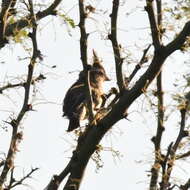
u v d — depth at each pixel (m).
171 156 10.38
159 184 10.05
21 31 11.52
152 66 9.93
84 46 10.39
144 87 9.95
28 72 11.43
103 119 10.10
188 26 9.75
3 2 11.55
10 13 11.66
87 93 10.47
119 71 10.34
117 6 10.59
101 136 10.11
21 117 11.20
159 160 10.19
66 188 10.16
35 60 11.48
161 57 9.85
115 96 10.71
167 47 9.83
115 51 10.54
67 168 10.19
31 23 11.59
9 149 10.99
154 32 9.83
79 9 10.45
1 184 10.72
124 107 10.03
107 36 10.67
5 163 10.84
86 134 10.41
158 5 10.72
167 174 10.17
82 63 10.43
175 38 9.87
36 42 11.55
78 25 10.43
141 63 10.94
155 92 10.70
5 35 11.89
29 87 11.37
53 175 10.21
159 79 10.73
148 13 9.85
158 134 10.59
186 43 9.95
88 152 10.12
